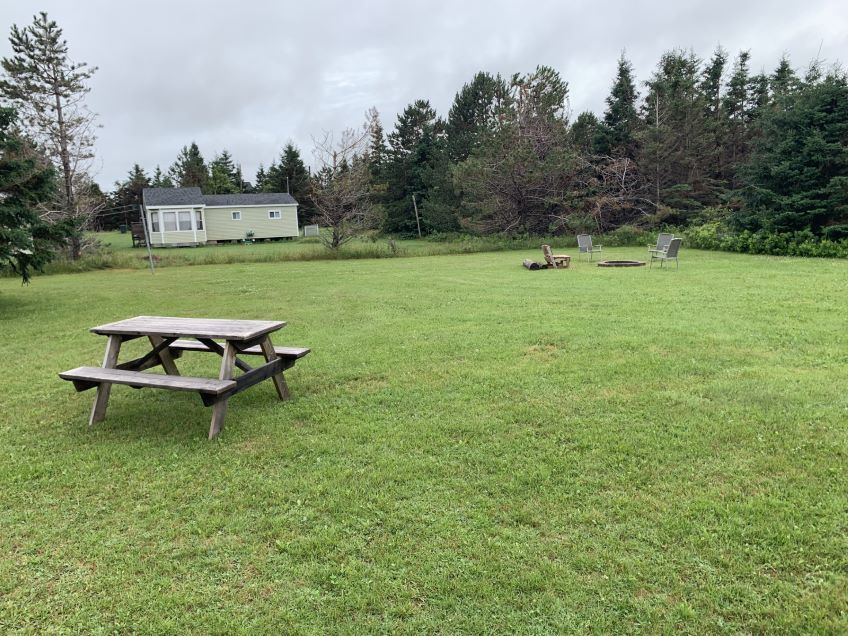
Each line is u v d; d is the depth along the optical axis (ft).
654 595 6.93
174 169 207.72
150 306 32.94
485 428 12.33
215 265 63.82
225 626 6.70
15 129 59.88
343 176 86.63
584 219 81.51
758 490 9.23
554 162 81.66
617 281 37.29
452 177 99.35
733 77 111.55
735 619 6.50
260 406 14.30
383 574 7.52
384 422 12.94
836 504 8.63
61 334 25.38
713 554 7.63
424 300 31.63
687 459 10.44
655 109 91.25
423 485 9.86
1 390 16.63
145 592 7.34
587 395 14.21
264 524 8.82
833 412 12.32
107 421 13.61
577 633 6.38
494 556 7.80
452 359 18.38
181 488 10.08
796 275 37.24
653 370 16.08
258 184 201.46
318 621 6.74
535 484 9.76
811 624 6.36
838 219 56.75
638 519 8.54
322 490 9.80
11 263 35.04
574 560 7.62
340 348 20.45
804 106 57.77
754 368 15.94
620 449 10.94
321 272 51.70
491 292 33.96
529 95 90.07
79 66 85.87
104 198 128.47
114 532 8.75
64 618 6.93
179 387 11.91
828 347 17.95
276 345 21.20
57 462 11.28
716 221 70.03
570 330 21.84
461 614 6.77
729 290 31.27
